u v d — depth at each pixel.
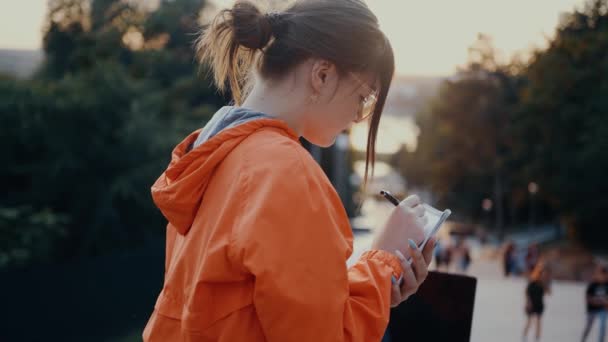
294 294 0.86
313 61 1.02
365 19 1.03
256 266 0.86
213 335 0.94
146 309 10.77
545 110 42.25
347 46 1.01
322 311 0.87
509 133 52.03
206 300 0.94
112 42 33.69
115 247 21.86
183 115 28.30
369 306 0.96
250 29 1.03
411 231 1.05
